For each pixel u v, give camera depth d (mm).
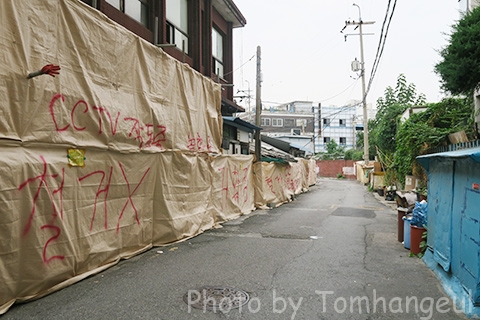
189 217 8766
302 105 62969
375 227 10891
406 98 28219
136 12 10070
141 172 7012
